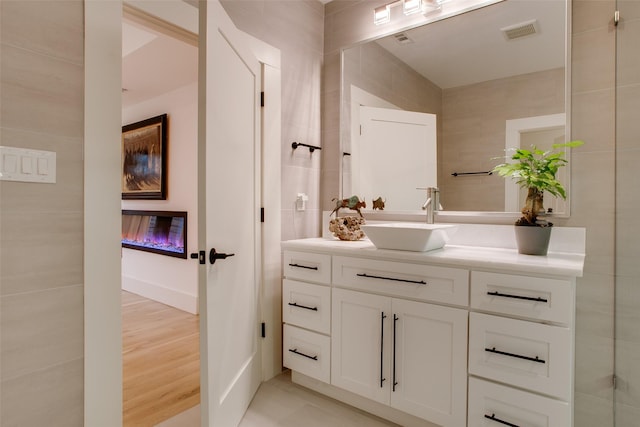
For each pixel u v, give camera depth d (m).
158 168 4.02
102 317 1.42
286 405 1.97
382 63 2.37
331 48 2.63
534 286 1.37
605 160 1.64
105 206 1.42
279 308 2.32
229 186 1.72
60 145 1.31
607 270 1.63
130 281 4.45
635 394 1.56
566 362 1.31
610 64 1.64
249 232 1.99
